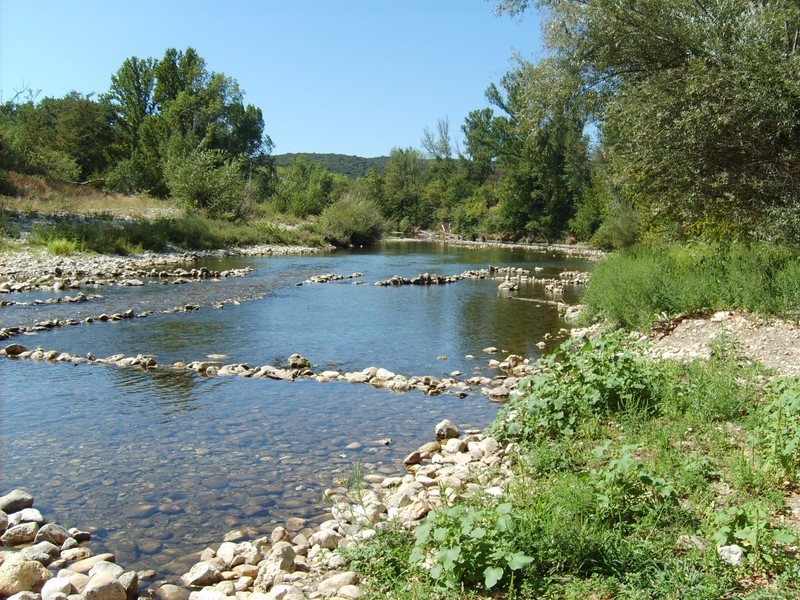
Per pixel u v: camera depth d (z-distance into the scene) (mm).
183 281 20891
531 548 3758
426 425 7430
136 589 3998
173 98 70312
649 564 3676
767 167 12055
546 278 24875
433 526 3842
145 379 9305
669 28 13516
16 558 4078
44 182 40188
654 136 12562
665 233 15773
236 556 4363
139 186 53562
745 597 3340
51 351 10555
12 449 6473
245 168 71875
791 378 6680
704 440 5625
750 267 11609
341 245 46625
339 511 5020
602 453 4777
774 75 11289
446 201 80750
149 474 5898
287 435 7016
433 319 14984
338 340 12469
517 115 18734
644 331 11211
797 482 4742
